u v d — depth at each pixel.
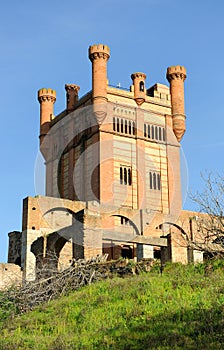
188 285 31.36
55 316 30.73
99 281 37.75
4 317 34.62
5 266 57.38
